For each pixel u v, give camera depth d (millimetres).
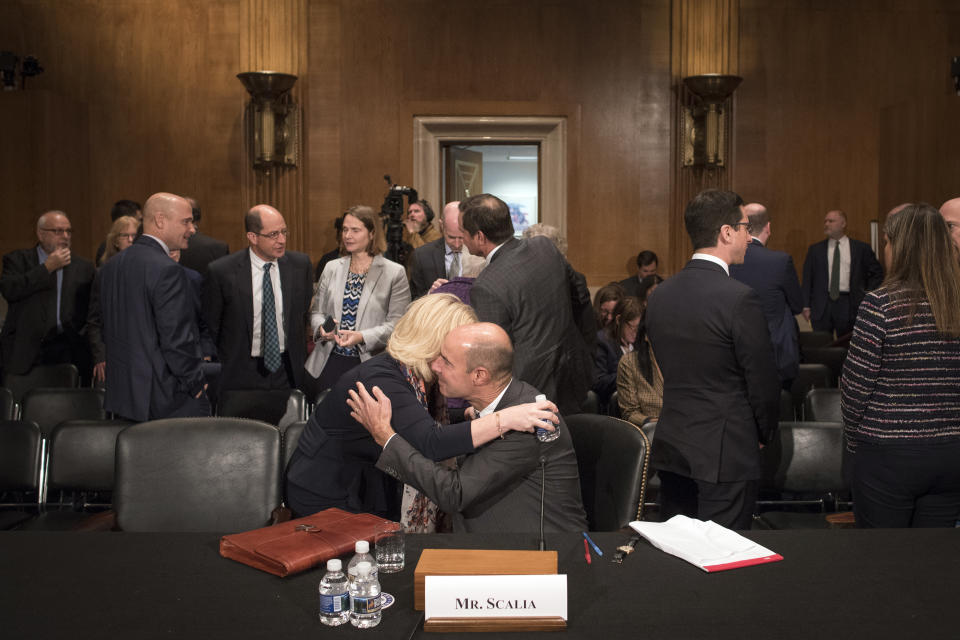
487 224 3295
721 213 3000
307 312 4852
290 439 3342
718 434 2947
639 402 4426
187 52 8586
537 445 2270
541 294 3273
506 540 2164
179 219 3939
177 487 2910
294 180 8578
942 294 2578
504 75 8680
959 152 7211
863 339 2633
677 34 8516
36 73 8102
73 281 5855
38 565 2004
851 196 8750
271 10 8211
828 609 1748
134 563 2020
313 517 2188
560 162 8719
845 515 3281
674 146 8672
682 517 2264
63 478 3486
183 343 3799
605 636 1637
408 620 1720
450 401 3160
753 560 2000
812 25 8680
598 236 8773
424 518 2795
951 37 8680
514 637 1640
